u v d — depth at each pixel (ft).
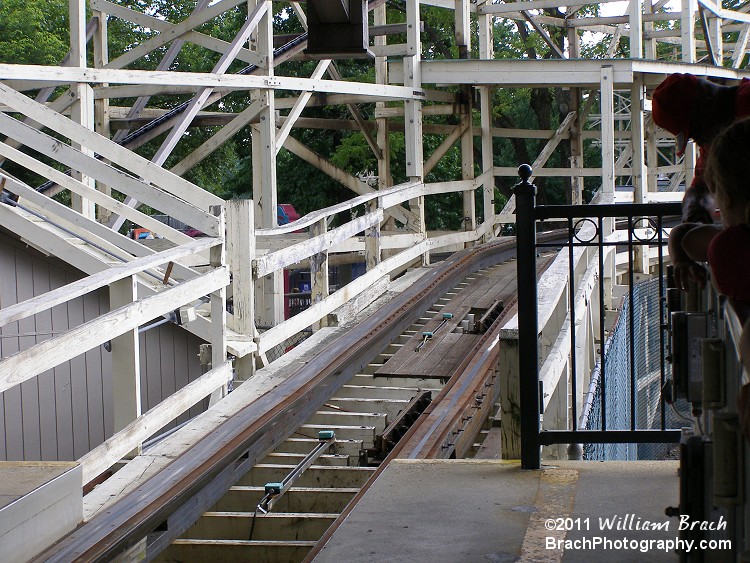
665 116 11.21
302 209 67.72
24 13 66.08
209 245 22.09
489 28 54.03
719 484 6.78
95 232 25.31
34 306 14.76
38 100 38.47
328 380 25.08
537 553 11.18
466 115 49.62
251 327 25.75
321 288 30.35
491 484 13.82
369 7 44.01
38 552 13.53
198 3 39.22
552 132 56.24
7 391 25.77
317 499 20.34
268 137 35.78
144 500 16.02
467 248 49.42
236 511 20.68
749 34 61.00
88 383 27.71
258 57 35.73
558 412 18.42
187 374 29.50
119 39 76.74
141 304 18.65
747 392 5.36
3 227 26.68
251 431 19.95
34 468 14.57
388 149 51.31
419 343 31.27
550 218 14.12
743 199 6.48
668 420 30.45
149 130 39.83
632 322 14.37
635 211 13.84
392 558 11.16
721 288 6.57
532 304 14.28
